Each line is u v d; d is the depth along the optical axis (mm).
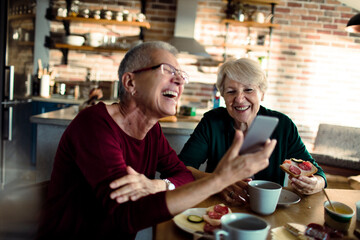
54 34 4488
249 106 1379
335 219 854
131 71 951
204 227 785
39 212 908
